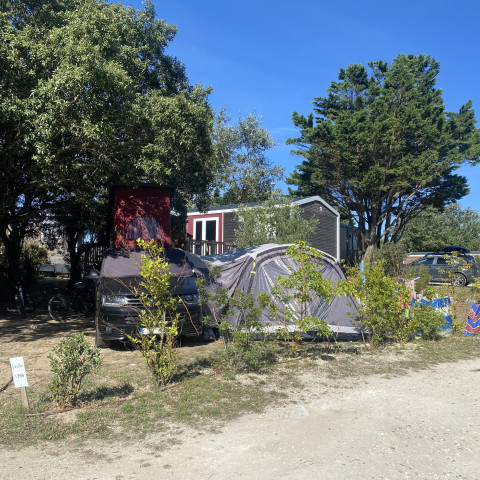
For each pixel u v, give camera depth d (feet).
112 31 33.71
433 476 12.75
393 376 23.36
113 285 28.22
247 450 14.25
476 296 41.22
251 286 31.78
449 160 82.43
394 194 90.63
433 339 32.73
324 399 19.43
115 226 35.78
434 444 14.99
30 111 28.73
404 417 17.51
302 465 13.29
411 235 133.18
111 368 23.09
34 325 35.40
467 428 16.47
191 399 18.67
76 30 30.86
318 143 88.84
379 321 28.86
